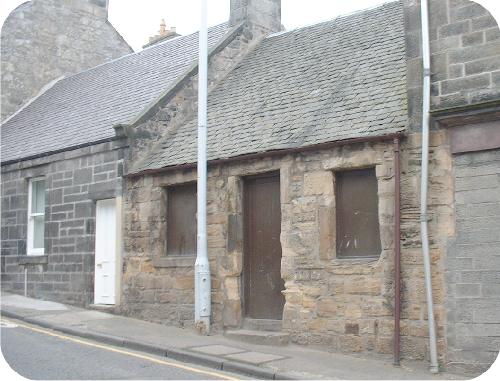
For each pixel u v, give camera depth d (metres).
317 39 13.90
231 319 10.70
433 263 8.48
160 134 13.15
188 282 11.41
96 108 15.69
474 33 8.40
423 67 8.75
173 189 12.21
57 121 16.47
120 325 11.27
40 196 15.23
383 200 9.06
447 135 8.58
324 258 9.60
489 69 8.23
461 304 8.20
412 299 8.62
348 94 10.83
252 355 8.90
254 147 10.75
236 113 12.51
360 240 9.51
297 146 10.02
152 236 12.12
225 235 10.96
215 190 11.22
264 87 12.96
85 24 20.95
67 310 12.80
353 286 9.22
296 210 10.02
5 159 15.82
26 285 14.87
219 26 16.25
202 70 10.99
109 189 12.99
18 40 19.36
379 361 8.78
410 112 8.97
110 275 12.91
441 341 8.29
